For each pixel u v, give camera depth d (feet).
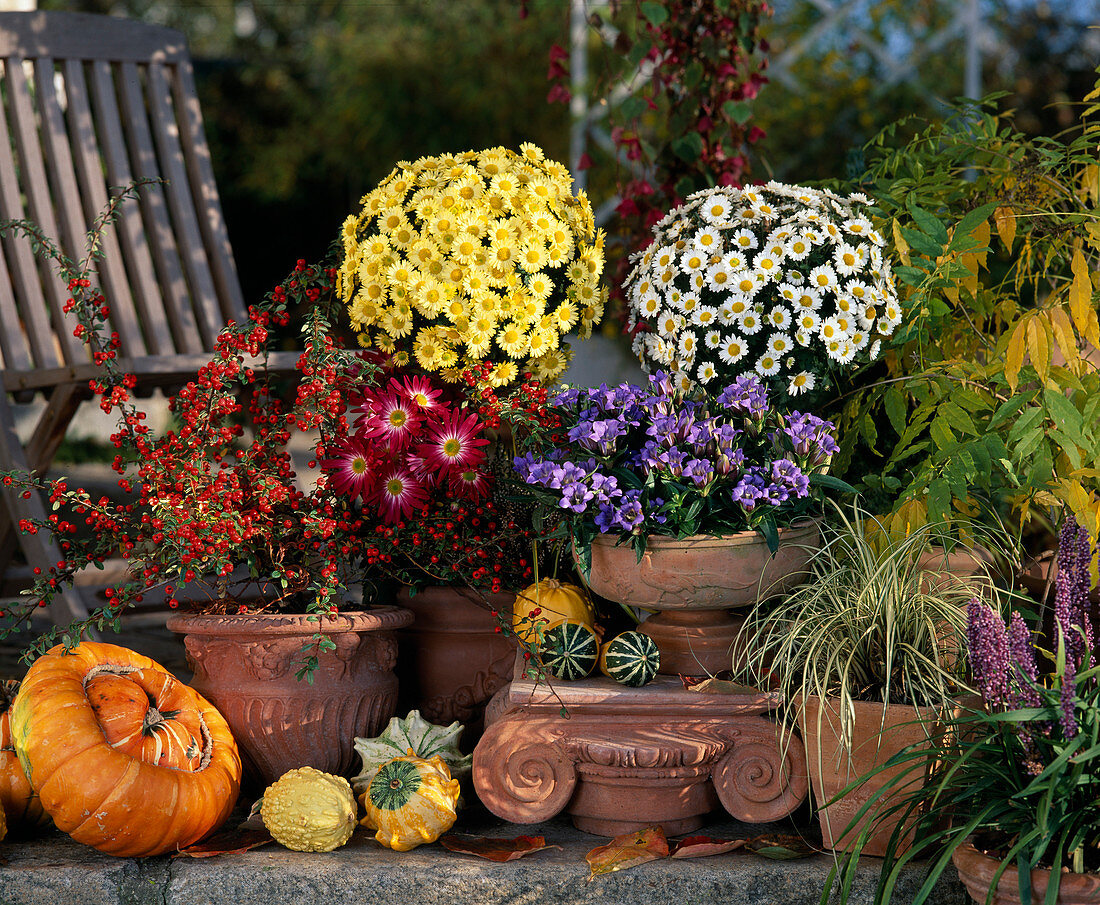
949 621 6.19
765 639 6.71
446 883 5.96
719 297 7.31
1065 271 9.32
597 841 6.46
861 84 22.84
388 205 7.64
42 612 11.76
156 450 6.90
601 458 6.59
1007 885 4.97
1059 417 6.42
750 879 5.97
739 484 6.29
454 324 7.39
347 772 7.27
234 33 41.14
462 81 28.50
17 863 6.08
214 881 5.98
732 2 11.03
